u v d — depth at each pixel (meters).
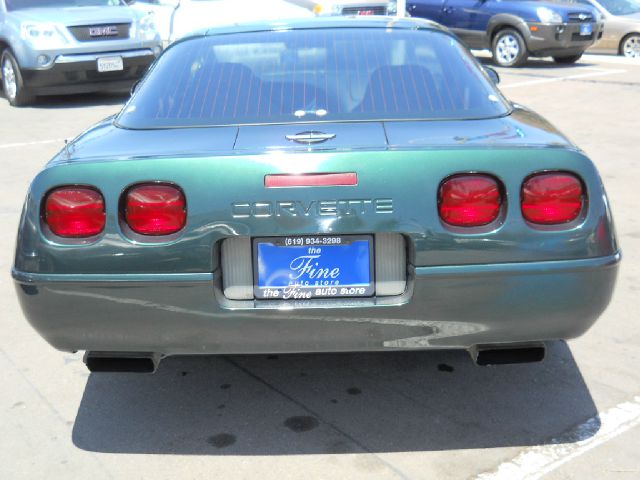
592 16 14.05
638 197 6.01
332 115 2.92
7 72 10.91
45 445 2.93
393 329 2.58
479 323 2.58
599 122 8.93
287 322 2.56
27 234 2.61
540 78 12.60
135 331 2.61
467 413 3.08
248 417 3.09
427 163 2.50
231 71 3.22
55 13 10.72
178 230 2.52
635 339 3.71
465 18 14.66
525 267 2.53
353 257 2.54
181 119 2.96
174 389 3.33
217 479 2.70
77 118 9.88
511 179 2.51
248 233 2.50
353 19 3.68
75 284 2.56
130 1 13.59
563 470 2.69
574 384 3.29
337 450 2.85
